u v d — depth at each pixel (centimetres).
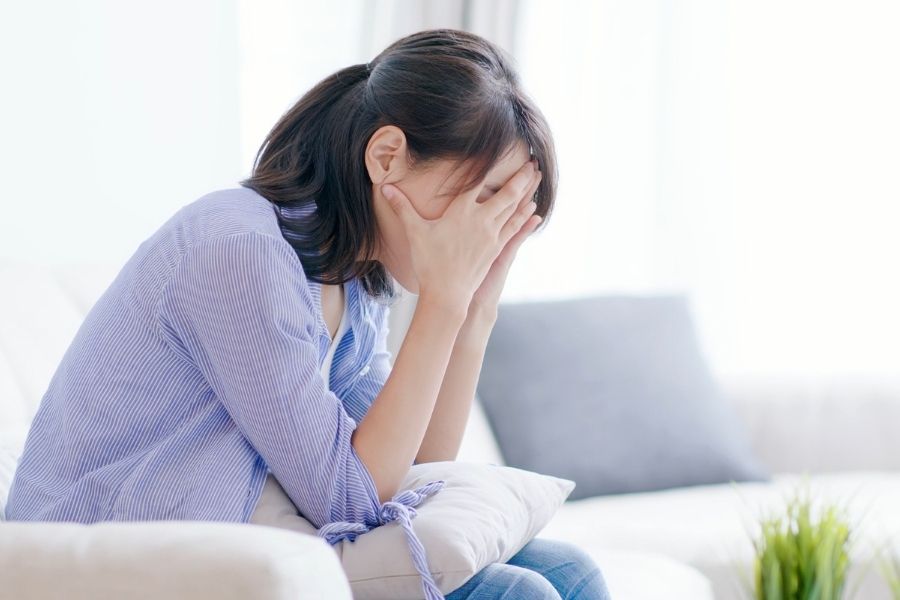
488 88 202
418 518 180
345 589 139
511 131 204
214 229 187
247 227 187
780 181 506
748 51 509
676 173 507
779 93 506
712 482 398
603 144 502
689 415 401
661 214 506
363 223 205
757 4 507
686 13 508
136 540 138
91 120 396
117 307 192
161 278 188
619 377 400
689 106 508
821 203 504
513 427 388
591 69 501
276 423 180
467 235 201
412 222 201
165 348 187
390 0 458
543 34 495
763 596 232
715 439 400
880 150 500
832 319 504
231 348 180
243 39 443
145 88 410
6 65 376
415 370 195
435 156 200
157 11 412
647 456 391
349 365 225
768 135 507
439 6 468
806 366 504
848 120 502
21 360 262
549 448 384
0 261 290
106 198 400
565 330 406
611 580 259
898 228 500
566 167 497
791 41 505
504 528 186
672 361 411
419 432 193
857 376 444
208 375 185
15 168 378
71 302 296
